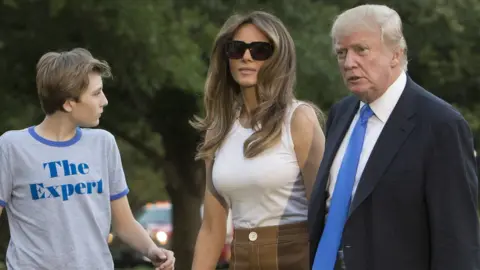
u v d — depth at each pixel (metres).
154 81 27.06
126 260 53.91
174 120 33.94
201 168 36.84
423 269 9.05
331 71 27.44
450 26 29.73
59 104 10.51
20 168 10.46
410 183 9.01
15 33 28.50
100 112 10.74
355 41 9.24
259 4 28.34
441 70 31.42
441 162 8.92
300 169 10.61
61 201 10.45
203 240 11.55
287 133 10.59
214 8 28.09
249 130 10.84
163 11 26.75
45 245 10.41
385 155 9.15
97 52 27.09
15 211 10.55
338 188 9.46
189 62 26.56
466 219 8.86
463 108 32.44
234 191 10.67
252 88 10.88
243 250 10.68
